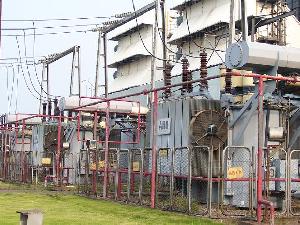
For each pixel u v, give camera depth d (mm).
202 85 17625
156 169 14766
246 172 14844
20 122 28828
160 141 17281
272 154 14336
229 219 12180
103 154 19531
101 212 13766
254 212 13102
